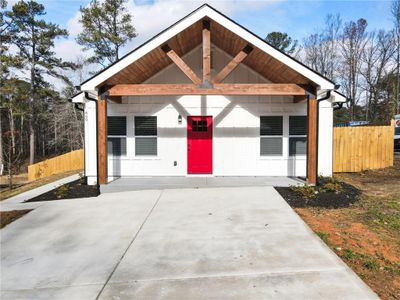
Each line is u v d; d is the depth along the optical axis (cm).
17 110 2725
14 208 735
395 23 3241
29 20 2630
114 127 1136
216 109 1126
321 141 1084
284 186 903
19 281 378
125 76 972
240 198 764
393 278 388
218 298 325
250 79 1126
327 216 628
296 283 352
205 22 874
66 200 802
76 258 441
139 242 496
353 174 1217
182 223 583
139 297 333
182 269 396
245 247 461
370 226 569
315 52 3775
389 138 1282
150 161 1140
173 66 1130
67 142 3472
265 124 1121
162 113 1131
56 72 2839
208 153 1138
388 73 3309
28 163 3222
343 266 393
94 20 2723
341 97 1062
